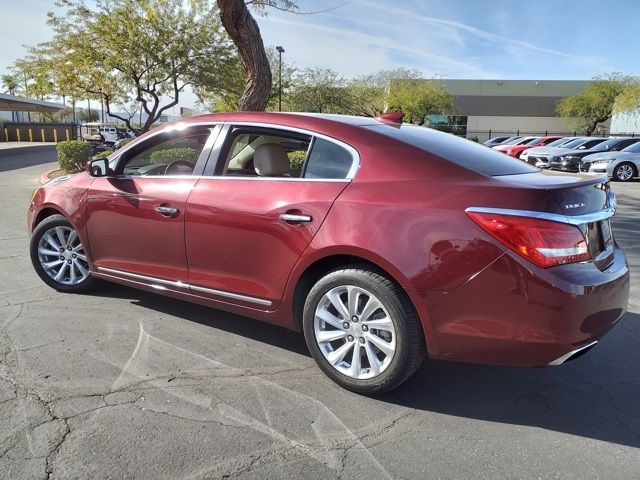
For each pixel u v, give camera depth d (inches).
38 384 127.3
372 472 99.0
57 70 812.0
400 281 115.1
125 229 165.0
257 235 135.8
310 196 129.2
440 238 112.0
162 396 123.7
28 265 229.5
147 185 160.1
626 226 367.2
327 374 131.3
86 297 189.9
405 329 117.0
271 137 145.6
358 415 118.6
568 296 105.6
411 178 120.6
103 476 95.4
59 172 636.1
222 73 839.7
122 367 137.4
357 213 121.3
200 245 147.4
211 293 148.9
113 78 832.9
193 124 159.0
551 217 107.2
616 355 154.3
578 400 128.6
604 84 1771.7
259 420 115.0
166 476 96.0
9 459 99.3
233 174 151.0
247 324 169.3
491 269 108.3
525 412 122.5
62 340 152.9
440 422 117.2
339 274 124.6
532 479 98.0
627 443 110.5
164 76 835.4
